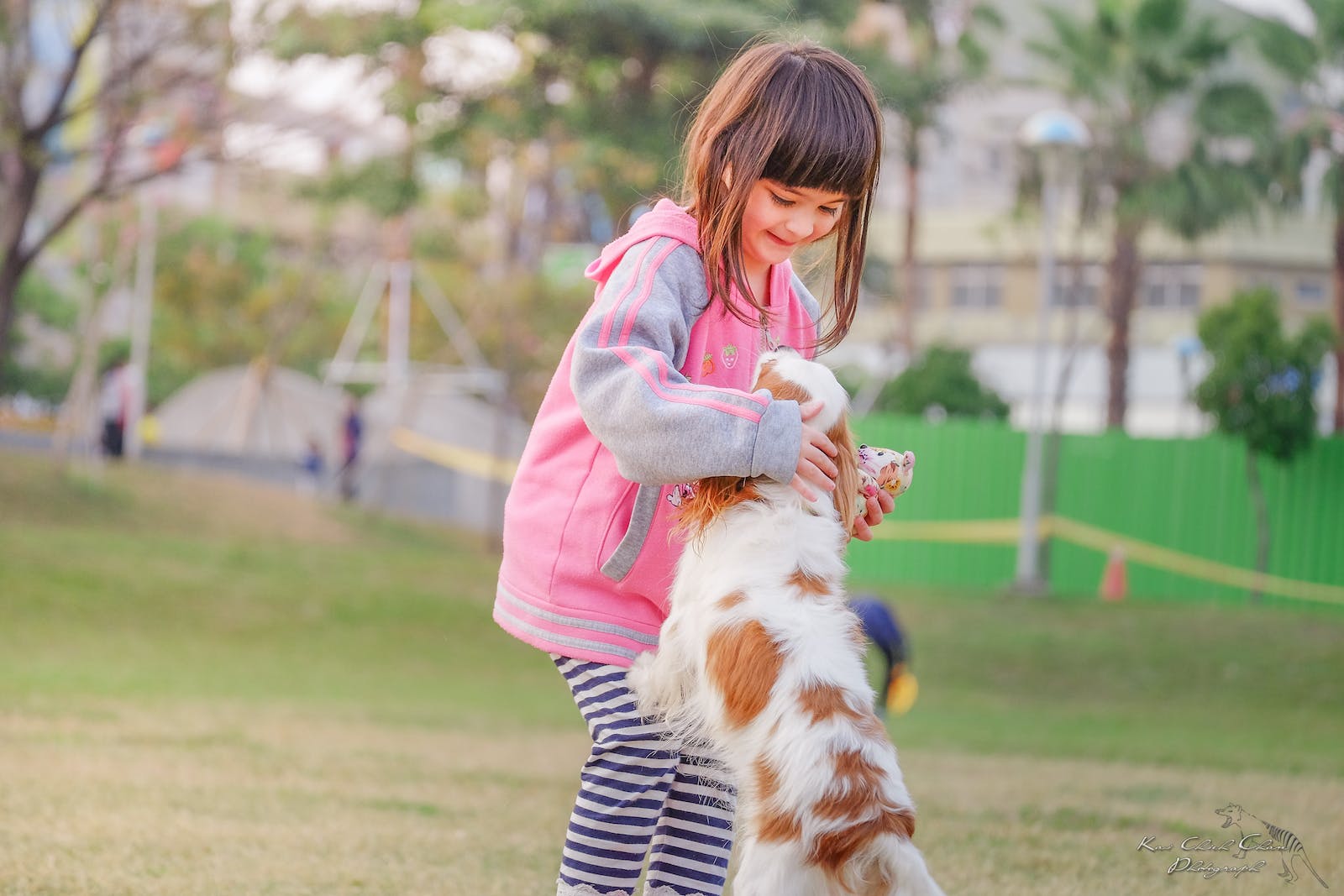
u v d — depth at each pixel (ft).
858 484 9.01
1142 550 59.93
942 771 23.82
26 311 91.91
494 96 51.11
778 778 7.92
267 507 65.26
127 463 69.15
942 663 43.70
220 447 80.02
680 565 8.87
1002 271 111.24
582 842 8.99
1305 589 57.88
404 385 71.67
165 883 12.44
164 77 50.80
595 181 51.06
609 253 9.39
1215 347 57.88
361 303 75.25
